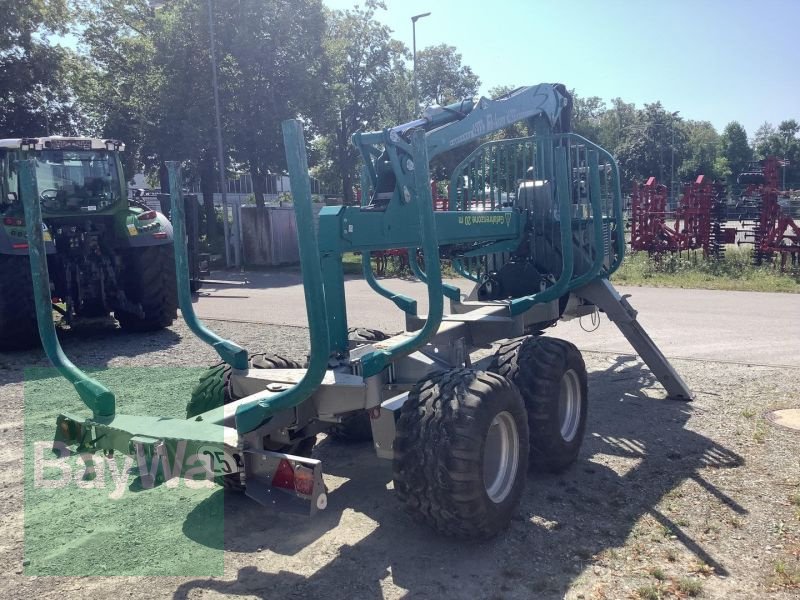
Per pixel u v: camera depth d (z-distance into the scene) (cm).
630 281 1555
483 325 496
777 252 1742
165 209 1226
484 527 340
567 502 408
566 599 307
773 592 313
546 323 614
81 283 910
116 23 2872
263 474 331
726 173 7144
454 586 318
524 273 611
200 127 2333
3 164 864
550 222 609
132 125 2595
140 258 914
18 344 834
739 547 353
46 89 2472
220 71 2373
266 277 1764
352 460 484
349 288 1451
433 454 327
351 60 3014
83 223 917
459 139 508
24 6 2256
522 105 581
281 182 4534
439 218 468
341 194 3388
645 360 626
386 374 410
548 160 616
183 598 310
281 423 362
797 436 516
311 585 320
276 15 2391
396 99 3316
